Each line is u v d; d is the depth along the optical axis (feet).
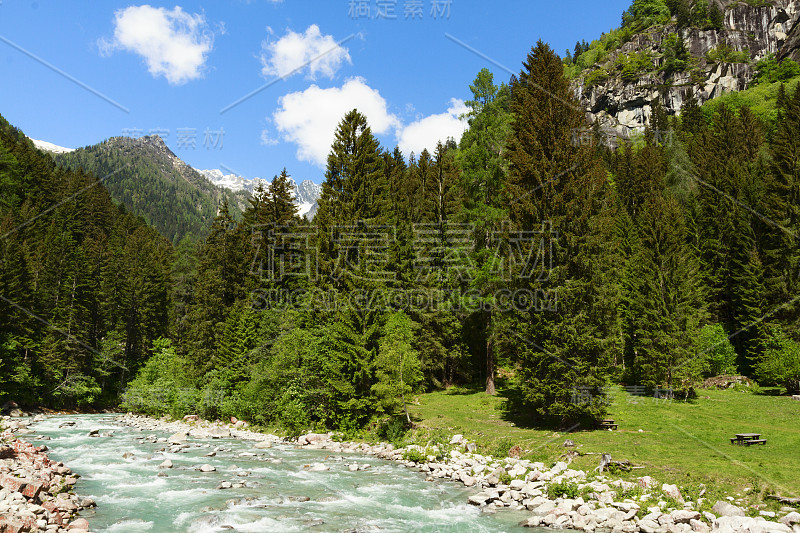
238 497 61.00
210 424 135.54
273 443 105.91
